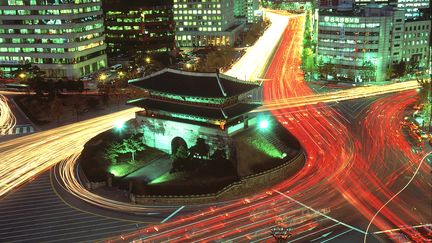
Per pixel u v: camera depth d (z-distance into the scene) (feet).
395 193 344.90
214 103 398.21
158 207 332.80
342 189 353.72
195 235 290.97
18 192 358.43
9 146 462.60
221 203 337.72
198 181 359.66
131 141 405.80
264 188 362.12
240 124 411.75
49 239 288.71
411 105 580.71
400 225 298.76
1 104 619.67
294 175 384.27
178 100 420.36
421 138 461.37
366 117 539.29
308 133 488.02
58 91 648.79
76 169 403.54
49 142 472.03
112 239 287.48
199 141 398.01
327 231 292.81
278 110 577.43
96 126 520.83
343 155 423.64
